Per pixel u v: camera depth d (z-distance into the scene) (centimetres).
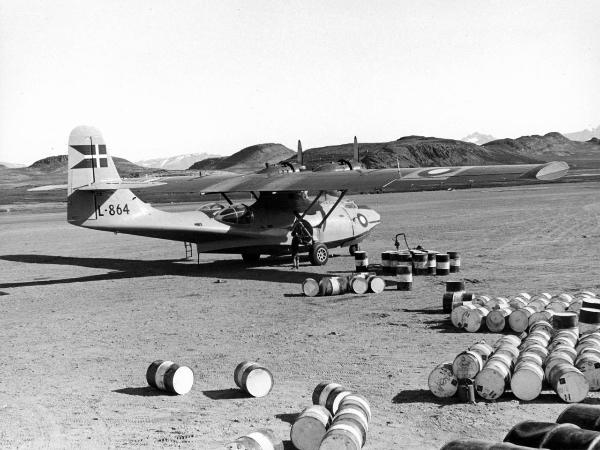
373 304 1748
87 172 2394
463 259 2564
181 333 1488
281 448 720
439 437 815
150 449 808
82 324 1631
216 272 2494
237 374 1020
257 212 2520
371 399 974
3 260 3117
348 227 2753
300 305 1777
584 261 2377
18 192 13900
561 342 1070
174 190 2552
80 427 898
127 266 2773
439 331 1409
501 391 934
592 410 696
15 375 1179
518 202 6184
